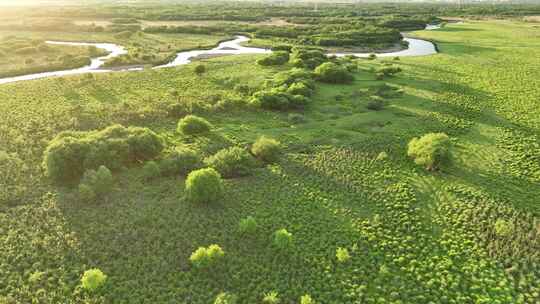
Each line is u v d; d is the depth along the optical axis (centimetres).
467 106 6975
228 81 8094
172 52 11200
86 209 3753
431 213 3909
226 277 3014
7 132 5266
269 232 3512
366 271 3136
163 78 8319
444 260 3275
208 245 3334
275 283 2978
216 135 5575
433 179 4522
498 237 3522
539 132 5872
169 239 3381
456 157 5056
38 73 9056
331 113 6581
